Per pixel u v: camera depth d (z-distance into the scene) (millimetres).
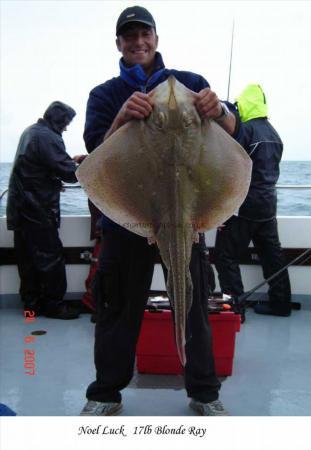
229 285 5004
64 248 5488
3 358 4180
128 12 2852
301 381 3732
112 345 3025
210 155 2393
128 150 2396
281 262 5180
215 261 5113
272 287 5215
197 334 3035
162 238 2410
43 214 4984
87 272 5516
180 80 2941
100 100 2975
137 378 3732
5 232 5473
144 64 2947
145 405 3311
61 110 5133
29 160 4949
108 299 3014
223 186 2416
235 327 3707
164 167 2352
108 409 3057
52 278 5086
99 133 2943
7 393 3541
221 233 5004
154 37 2932
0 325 5023
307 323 5062
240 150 2395
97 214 5008
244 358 4168
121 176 2418
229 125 2688
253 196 4859
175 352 3725
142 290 3004
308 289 5477
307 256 5422
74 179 5090
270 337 4656
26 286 5238
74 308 5348
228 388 3605
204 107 2354
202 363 3059
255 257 5535
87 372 3893
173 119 2305
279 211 8445
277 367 3982
